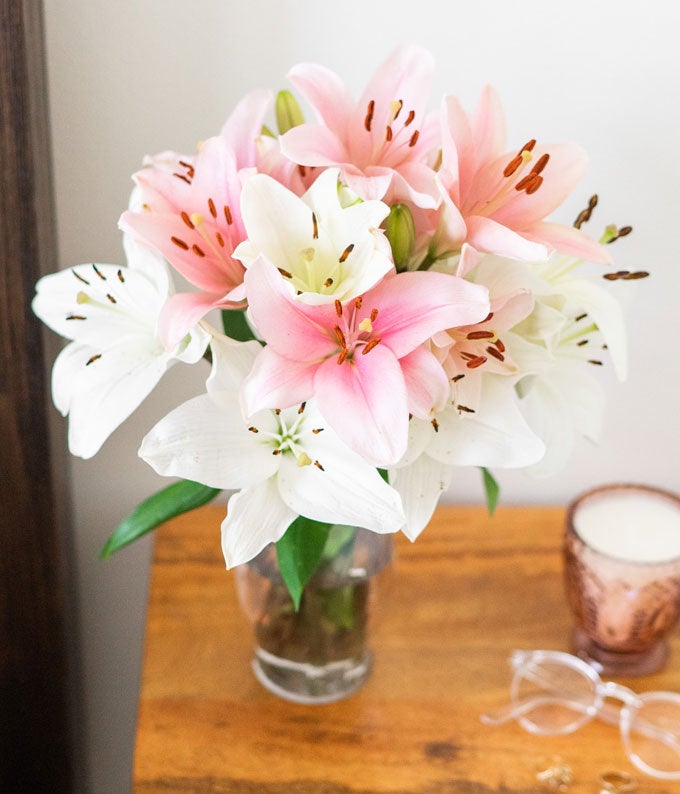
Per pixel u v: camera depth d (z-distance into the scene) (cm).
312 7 89
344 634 86
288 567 76
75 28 88
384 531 73
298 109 77
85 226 95
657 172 95
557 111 93
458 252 73
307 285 71
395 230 71
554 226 74
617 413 104
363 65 92
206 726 86
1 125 84
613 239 81
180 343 74
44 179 87
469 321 68
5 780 106
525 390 79
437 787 83
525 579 99
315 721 87
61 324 78
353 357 70
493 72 92
